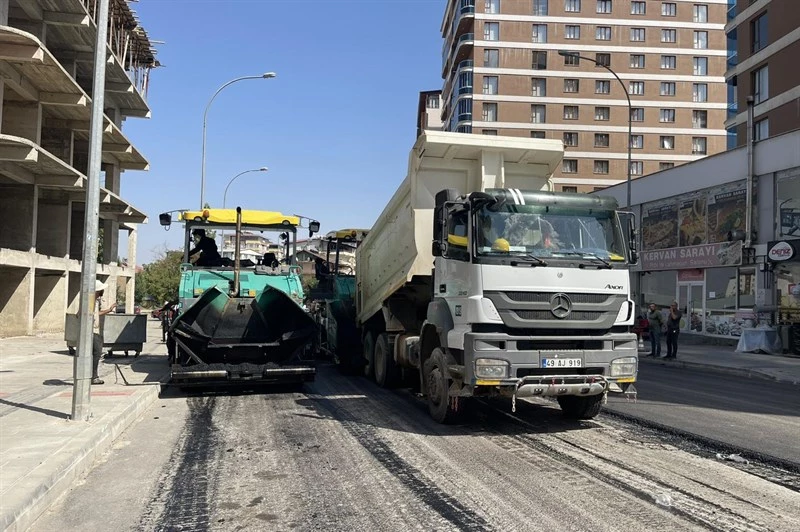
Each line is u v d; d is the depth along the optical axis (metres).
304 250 13.40
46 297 27.14
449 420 8.01
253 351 10.67
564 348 7.24
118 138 30.41
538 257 7.28
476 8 63.22
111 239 35.56
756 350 20.88
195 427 8.05
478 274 7.11
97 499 5.24
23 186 24.30
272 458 6.48
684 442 7.21
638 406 9.76
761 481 5.65
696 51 64.38
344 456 6.52
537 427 7.96
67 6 24.61
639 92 63.94
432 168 9.37
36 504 4.77
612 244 7.68
